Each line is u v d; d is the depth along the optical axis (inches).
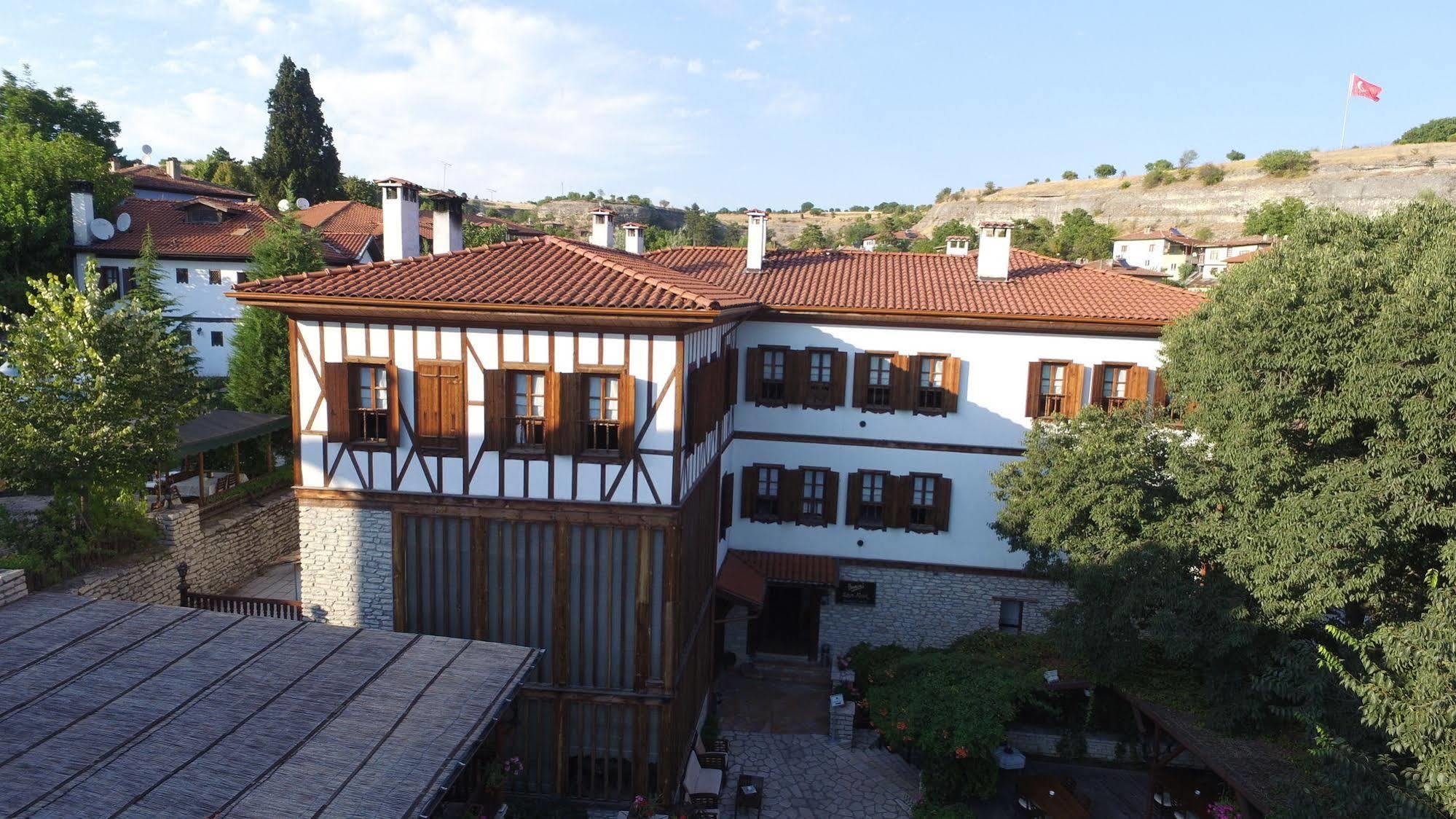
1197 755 581.6
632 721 591.2
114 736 357.7
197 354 1469.0
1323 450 566.6
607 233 953.5
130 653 435.8
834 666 835.4
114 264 1455.5
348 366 575.2
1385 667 474.3
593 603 581.0
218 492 920.3
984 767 659.4
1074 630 678.5
